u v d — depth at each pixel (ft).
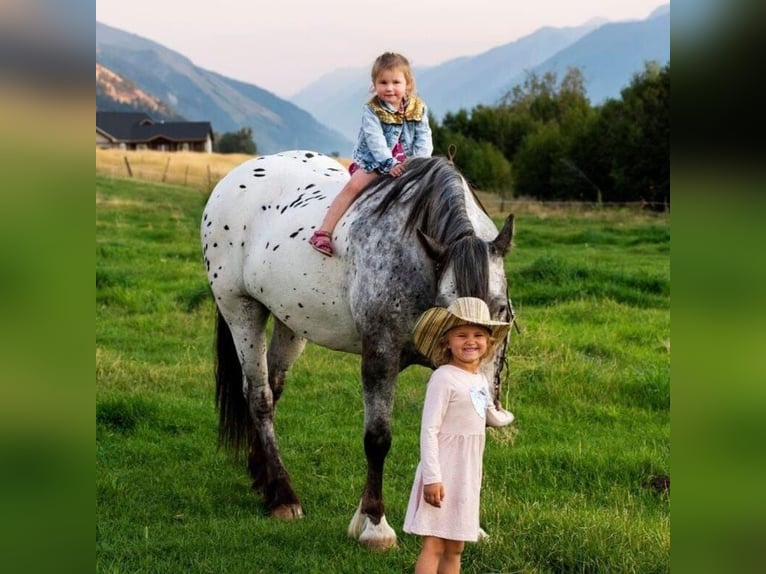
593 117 106.11
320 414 23.66
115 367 26.45
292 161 19.79
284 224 17.70
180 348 30.17
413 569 14.53
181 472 19.47
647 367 26.76
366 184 16.40
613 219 79.97
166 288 39.63
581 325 32.24
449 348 12.91
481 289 12.80
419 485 12.84
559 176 105.40
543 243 60.29
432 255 13.67
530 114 145.18
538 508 16.31
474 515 12.74
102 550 14.97
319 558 14.88
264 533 16.06
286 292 17.34
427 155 16.94
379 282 15.24
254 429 19.03
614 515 15.81
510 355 27.63
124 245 51.88
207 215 19.80
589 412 23.53
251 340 19.01
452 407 12.67
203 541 15.53
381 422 15.55
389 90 16.19
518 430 21.70
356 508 17.57
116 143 274.77
